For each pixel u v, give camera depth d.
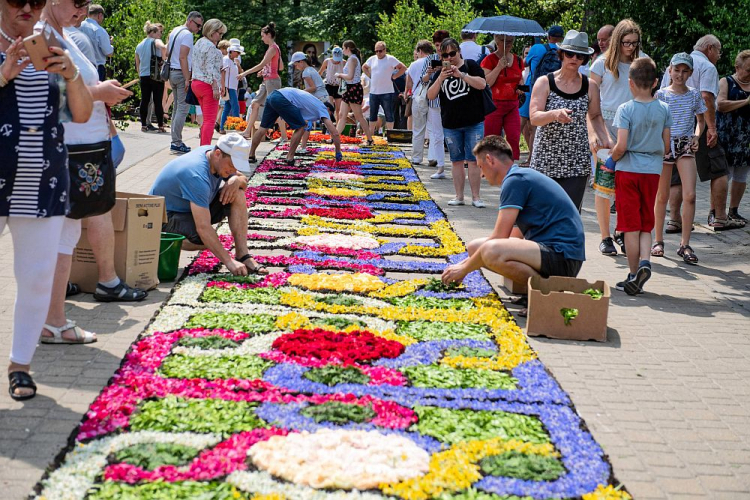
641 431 4.93
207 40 14.02
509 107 13.22
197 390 5.03
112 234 6.80
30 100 4.67
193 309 6.70
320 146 18.72
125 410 4.70
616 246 10.05
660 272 8.99
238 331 6.16
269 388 5.12
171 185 7.84
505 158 7.25
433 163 16.70
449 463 4.24
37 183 4.71
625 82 10.32
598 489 4.11
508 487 4.07
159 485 3.91
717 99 11.03
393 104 19.75
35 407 4.83
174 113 15.17
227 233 9.38
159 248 7.28
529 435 4.66
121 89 5.54
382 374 5.43
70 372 5.37
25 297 4.90
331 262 8.44
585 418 5.05
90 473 4.02
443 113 12.07
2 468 4.11
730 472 4.48
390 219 10.89
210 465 4.09
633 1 19.05
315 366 5.54
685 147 9.35
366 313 6.83
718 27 17.66
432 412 4.88
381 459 4.23
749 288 8.43
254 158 15.42
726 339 6.78
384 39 26.53
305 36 45.59
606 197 9.45
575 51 8.51
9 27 4.71
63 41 5.68
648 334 6.80
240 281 7.52
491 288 7.73
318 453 4.27
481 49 16.41
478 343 6.20
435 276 8.20
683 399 5.46
